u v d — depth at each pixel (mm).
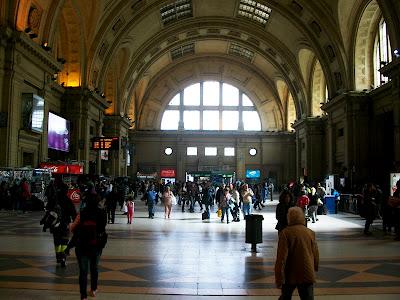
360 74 28156
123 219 18969
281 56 37750
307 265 4762
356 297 6520
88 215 6250
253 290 6918
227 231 14852
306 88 37781
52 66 22750
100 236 6328
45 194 19500
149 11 31266
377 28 27266
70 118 27641
